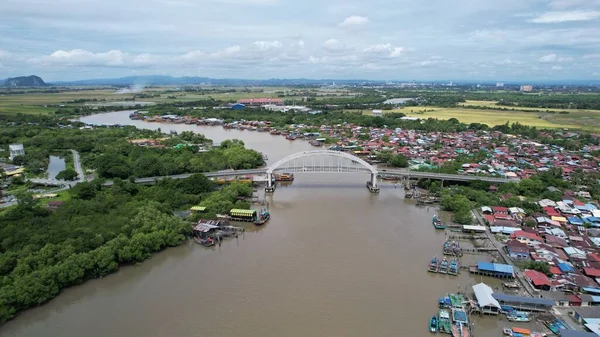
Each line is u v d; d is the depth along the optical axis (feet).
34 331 239.50
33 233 322.96
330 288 283.59
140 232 342.64
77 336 234.58
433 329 235.40
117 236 328.70
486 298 257.75
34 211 370.53
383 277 299.58
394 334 234.58
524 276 297.33
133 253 318.86
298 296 273.54
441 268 309.01
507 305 256.52
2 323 244.63
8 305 249.34
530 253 330.13
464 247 353.72
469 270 307.78
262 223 403.54
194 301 268.62
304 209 454.81
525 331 232.32
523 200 453.58
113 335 234.79
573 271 297.33
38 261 285.23
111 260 305.94
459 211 424.05
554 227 385.09
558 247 343.26
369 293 277.64
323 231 388.57
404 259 329.11
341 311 256.73
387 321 246.88
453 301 263.08
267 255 336.08
